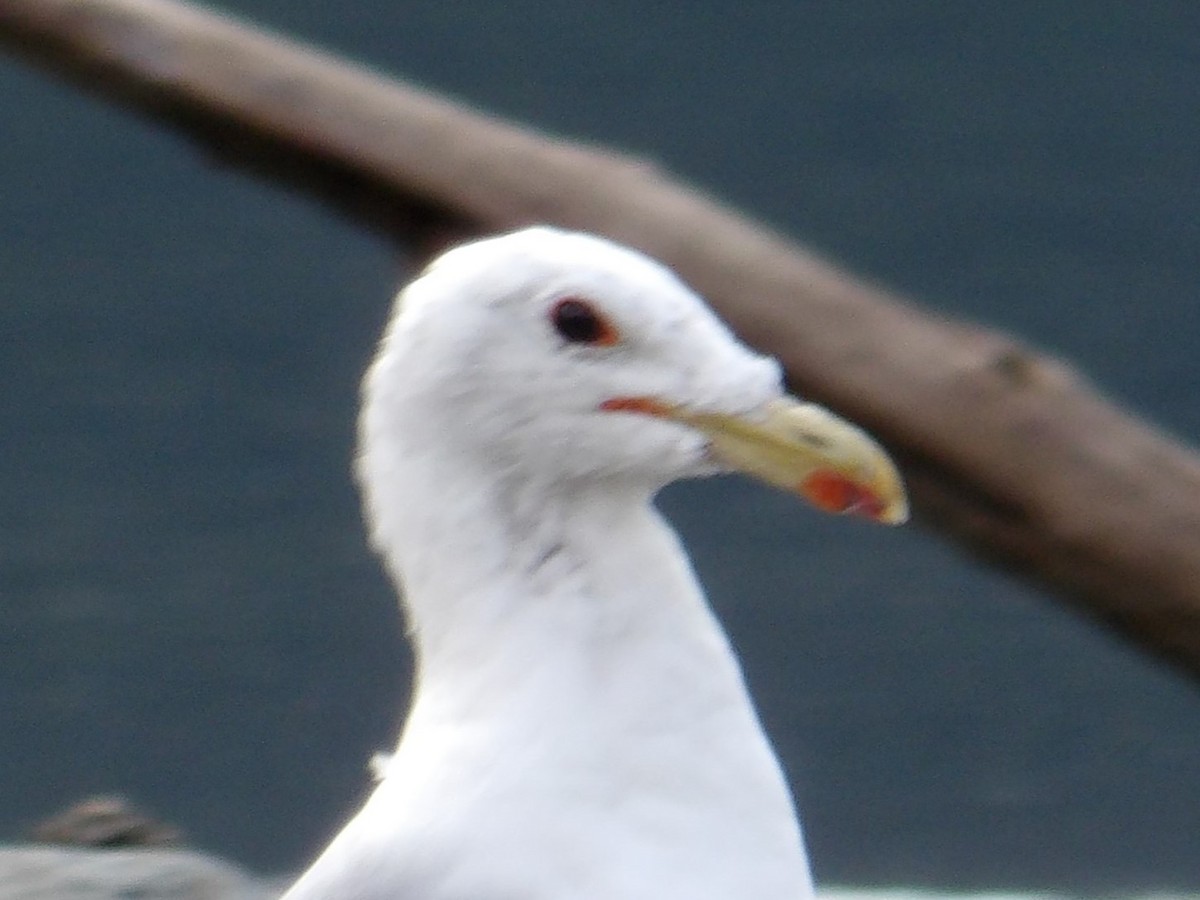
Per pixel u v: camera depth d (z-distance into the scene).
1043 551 7.73
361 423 6.29
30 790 16.89
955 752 17.17
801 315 7.87
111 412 22.98
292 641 18.84
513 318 6.02
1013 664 18.41
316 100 8.41
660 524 6.16
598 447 6.01
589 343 6.02
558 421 6.00
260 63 8.46
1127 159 27.59
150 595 19.73
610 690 5.92
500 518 6.03
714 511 20.69
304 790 16.83
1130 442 7.67
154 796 16.78
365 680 18.27
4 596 19.77
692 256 8.00
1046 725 17.50
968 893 15.31
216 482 21.59
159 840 10.34
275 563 20.19
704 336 6.11
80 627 19.20
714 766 5.91
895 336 7.82
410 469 6.06
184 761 17.28
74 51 8.58
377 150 8.34
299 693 18.09
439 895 5.77
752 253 7.98
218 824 16.47
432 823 5.82
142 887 9.52
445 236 8.43
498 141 8.33
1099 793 16.59
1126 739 17.27
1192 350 23.78
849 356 7.81
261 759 17.25
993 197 26.72
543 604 5.99
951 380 7.74
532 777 5.83
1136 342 23.98
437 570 6.04
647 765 5.88
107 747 17.48
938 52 30.20
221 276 25.73
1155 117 28.55
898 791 16.67
